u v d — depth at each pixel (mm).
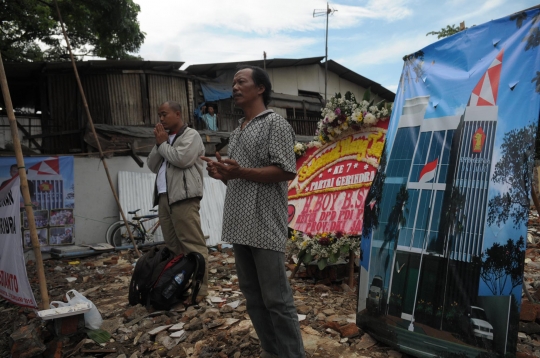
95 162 9516
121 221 9203
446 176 2912
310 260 5000
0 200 4262
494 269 2480
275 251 2459
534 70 2562
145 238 9180
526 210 2400
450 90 3066
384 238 3232
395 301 2996
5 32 13562
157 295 4148
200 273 4277
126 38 11570
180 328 3709
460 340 2553
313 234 5004
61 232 8242
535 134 2457
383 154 3525
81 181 9297
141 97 11844
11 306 4934
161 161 4656
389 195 3309
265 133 2486
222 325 3699
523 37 2686
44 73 10742
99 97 11281
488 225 2570
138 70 11773
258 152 2502
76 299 3789
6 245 4176
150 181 9898
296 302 4188
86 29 13086
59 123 10844
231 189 2584
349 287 4680
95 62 10820
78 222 9141
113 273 6504
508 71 2705
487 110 2756
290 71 16516
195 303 4324
